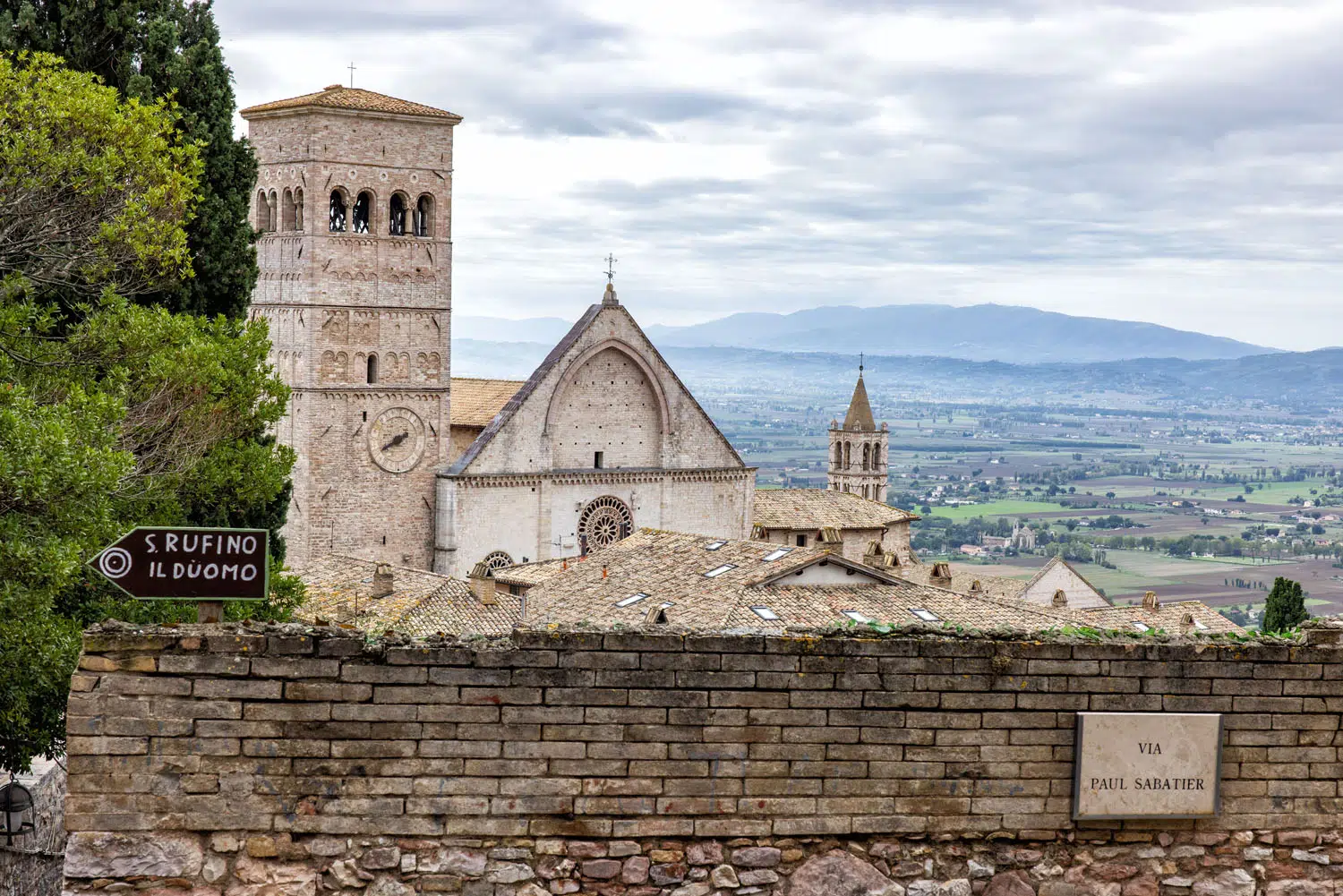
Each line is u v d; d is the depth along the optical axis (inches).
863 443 7859.3
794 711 860.0
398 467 5113.2
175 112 2367.1
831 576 3004.4
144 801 818.8
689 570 3120.1
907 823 869.8
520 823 842.8
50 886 1787.6
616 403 5403.5
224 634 823.7
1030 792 880.9
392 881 834.2
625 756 848.9
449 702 835.4
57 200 1866.4
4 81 1806.1
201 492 1989.4
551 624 866.1
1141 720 885.2
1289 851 900.0
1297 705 897.5
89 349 1865.2
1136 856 891.4
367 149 5002.5
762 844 860.0
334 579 3506.4
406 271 5088.6
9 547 1492.4
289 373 5002.5
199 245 2404.0
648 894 852.0
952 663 871.1
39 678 1514.5
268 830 826.8
